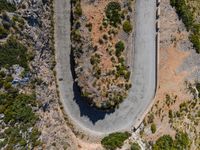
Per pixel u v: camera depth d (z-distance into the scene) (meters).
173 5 55.03
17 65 43.78
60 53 50.56
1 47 42.16
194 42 57.44
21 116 44.31
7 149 42.28
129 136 54.09
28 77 45.41
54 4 49.41
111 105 52.62
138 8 53.03
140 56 53.94
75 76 50.84
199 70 58.72
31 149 45.16
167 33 55.12
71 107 52.00
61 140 49.94
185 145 57.59
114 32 51.31
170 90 56.34
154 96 54.97
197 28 57.94
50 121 48.91
